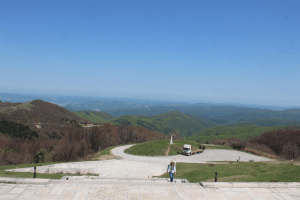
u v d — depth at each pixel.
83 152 46.94
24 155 41.78
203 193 12.27
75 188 12.19
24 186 12.15
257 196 12.12
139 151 50.47
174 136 111.56
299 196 12.24
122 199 10.98
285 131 79.94
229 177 18.41
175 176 23.14
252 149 55.59
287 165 20.48
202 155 46.38
